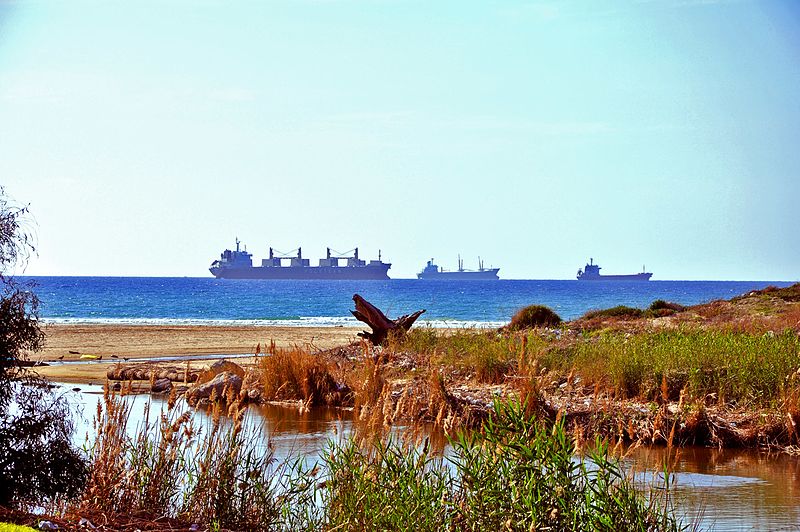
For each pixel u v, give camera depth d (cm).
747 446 2989
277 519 1806
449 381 3931
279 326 12638
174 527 1725
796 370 3334
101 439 2045
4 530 1479
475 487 1566
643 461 2689
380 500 1631
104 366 5525
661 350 3922
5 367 1820
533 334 4859
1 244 1834
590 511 1486
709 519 2042
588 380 3828
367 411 2003
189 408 3606
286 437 3005
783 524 1995
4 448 1762
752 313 6794
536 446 1555
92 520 1714
